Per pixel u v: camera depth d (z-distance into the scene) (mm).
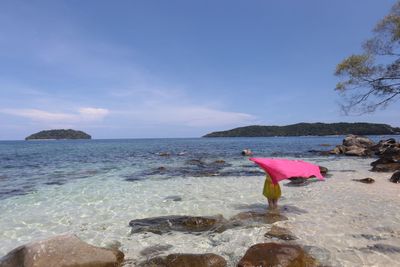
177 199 13492
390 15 23453
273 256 6496
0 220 10680
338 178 18219
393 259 6781
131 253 7609
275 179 9594
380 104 26000
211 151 48188
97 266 6488
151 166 26609
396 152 24047
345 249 7371
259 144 78250
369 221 9508
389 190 14211
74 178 19875
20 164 29328
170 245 8039
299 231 8719
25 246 6496
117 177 20203
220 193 14602
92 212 11578
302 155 37656
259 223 9461
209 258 6719
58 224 10195
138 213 11367
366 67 24406
